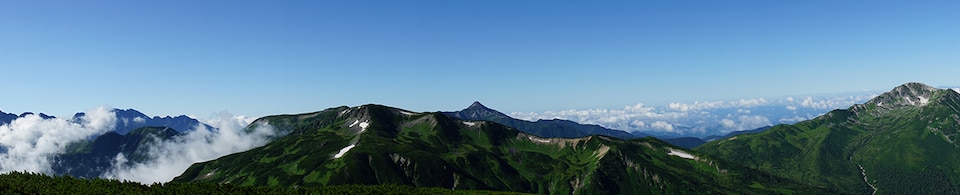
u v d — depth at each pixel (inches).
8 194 6397.6
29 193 6653.5
